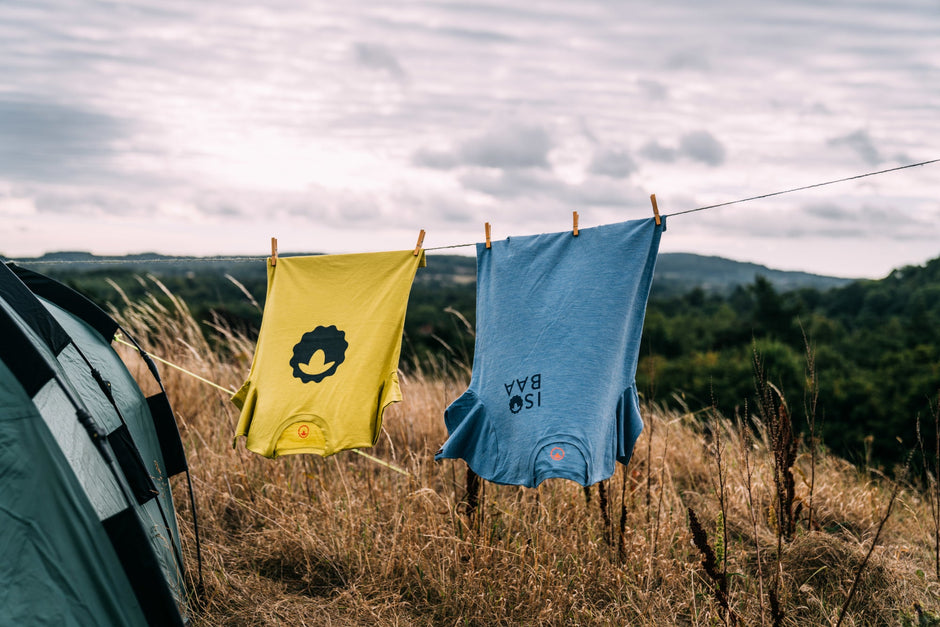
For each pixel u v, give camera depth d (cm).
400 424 568
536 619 336
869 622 334
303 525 406
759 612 333
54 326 291
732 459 505
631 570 369
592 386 317
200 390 624
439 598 355
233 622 330
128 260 410
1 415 246
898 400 1375
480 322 350
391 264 365
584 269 336
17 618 237
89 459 267
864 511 441
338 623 332
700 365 1897
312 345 357
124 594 260
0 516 241
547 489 461
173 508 362
